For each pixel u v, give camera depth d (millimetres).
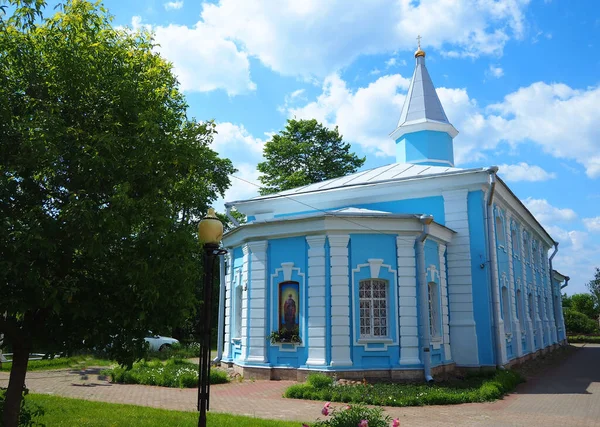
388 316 16484
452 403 13180
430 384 15375
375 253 16797
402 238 17016
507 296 22109
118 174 6789
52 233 6145
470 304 18984
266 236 17875
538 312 32031
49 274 6348
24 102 6840
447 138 25594
